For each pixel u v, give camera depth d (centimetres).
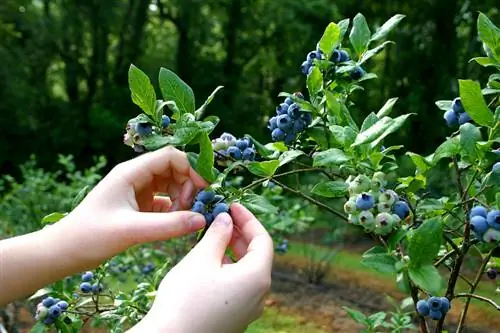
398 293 618
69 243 116
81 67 1564
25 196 531
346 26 160
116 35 1641
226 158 142
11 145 1413
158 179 127
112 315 184
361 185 113
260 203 127
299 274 682
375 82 1313
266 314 541
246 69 1659
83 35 1595
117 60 1634
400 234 109
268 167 137
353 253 777
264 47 1605
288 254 766
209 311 88
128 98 1544
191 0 1521
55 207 532
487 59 140
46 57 1462
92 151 1487
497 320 448
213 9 1616
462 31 1423
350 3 1355
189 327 86
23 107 1384
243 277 93
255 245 104
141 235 111
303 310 557
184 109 131
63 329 171
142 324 87
